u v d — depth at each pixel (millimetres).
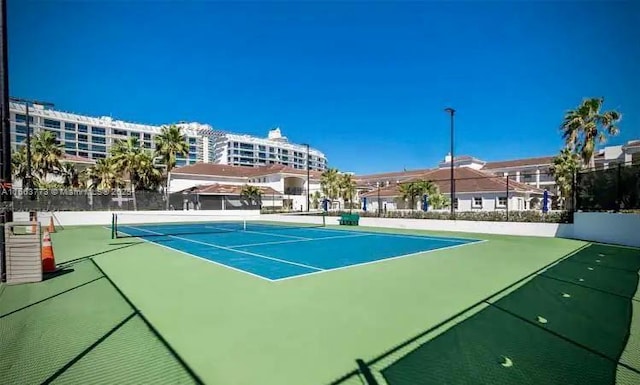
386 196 41062
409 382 3406
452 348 4168
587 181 16812
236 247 14398
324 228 25859
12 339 4480
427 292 6816
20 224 7695
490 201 34312
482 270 9148
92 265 9953
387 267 9656
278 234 20969
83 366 3748
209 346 4230
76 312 5578
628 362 3812
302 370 3635
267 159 132875
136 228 25484
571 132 28609
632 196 14305
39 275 7777
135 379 3480
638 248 13531
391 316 5336
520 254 12125
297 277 8320
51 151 42188
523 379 3463
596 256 11562
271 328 4828
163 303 6078
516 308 5742
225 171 63750
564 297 6406
